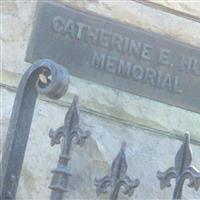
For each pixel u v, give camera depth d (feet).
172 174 5.59
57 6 7.42
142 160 7.29
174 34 7.79
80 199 6.95
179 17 7.86
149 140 7.38
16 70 7.13
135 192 7.14
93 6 7.55
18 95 5.26
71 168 7.00
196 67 7.76
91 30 7.47
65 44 7.35
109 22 7.56
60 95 5.14
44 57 7.25
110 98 7.36
